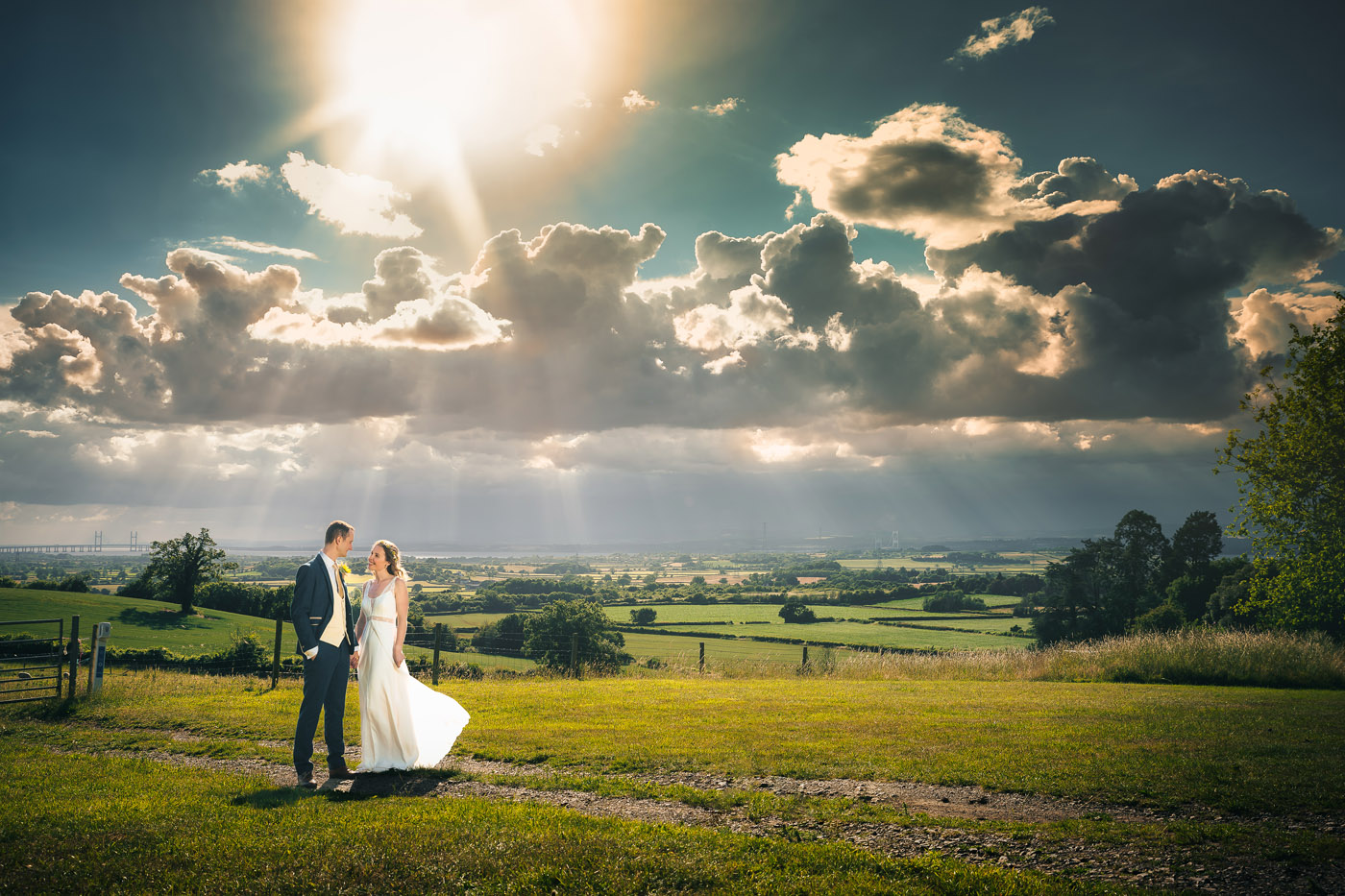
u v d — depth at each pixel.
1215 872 5.67
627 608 119.31
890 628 91.81
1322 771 8.24
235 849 5.72
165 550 84.94
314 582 8.64
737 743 10.07
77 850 5.73
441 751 8.94
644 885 5.25
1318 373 27.31
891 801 7.57
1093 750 9.41
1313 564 27.19
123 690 15.66
